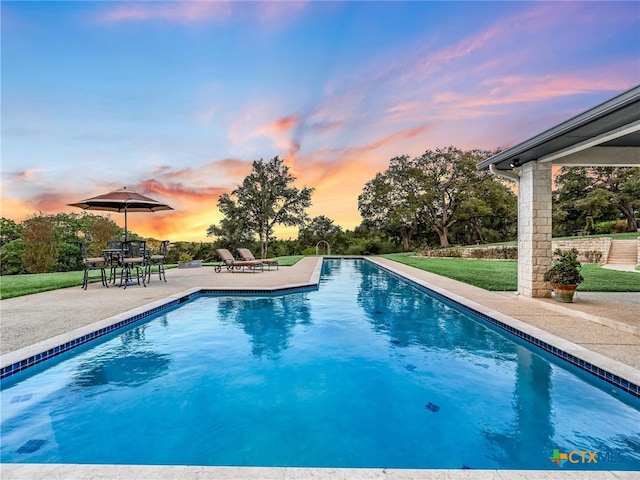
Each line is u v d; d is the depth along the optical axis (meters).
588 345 4.12
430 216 28.47
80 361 4.35
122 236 19.08
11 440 2.71
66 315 5.72
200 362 4.34
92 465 2.03
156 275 12.20
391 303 7.88
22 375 3.79
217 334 5.48
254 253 26.12
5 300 7.14
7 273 16.61
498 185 26.86
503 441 2.67
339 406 3.25
